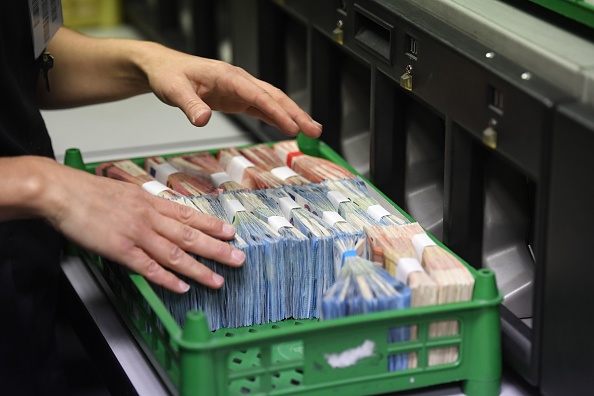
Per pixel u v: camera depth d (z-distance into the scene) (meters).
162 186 1.37
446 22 1.22
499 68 1.07
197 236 1.17
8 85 1.30
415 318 1.06
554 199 1.01
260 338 1.01
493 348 1.09
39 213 1.12
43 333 1.36
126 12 2.46
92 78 1.54
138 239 1.14
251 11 1.72
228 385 1.04
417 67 1.24
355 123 1.59
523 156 1.05
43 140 1.42
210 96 1.42
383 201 1.35
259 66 1.74
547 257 1.04
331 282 1.24
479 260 1.25
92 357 1.32
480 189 1.22
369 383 1.08
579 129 0.96
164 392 1.16
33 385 1.33
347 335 1.05
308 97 1.58
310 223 1.25
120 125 1.92
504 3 1.21
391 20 1.28
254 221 1.27
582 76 0.99
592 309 0.98
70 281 1.42
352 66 1.57
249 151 1.53
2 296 1.26
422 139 1.40
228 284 1.22
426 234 1.21
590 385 1.01
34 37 1.38
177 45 2.16
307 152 1.54
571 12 1.08
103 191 1.15
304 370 1.05
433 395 1.13
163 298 1.20
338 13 1.43
